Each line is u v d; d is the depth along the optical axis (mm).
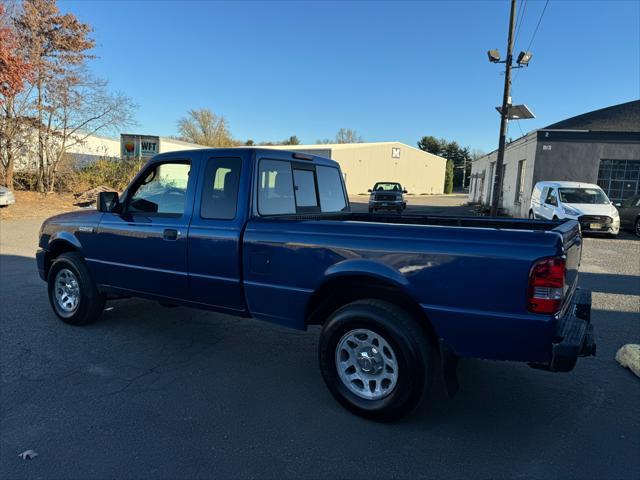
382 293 3445
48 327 5164
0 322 5305
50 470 2658
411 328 3100
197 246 4031
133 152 26047
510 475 2686
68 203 20344
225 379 3934
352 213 5117
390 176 55531
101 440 2973
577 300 3537
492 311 2859
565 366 2754
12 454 2803
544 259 2738
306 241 3461
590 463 2803
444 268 2973
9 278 7504
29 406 3395
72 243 5090
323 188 4945
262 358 4414
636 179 18594
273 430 3139
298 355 4512
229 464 2752
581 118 23594
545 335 2754
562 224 3590
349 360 3387
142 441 2973
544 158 19250
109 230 4730
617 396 3713
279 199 4211
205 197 4074
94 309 5102
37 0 20406
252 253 3723
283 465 2754
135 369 4094
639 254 11344
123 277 4691
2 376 3896
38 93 21156
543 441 3049
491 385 3900
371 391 3311
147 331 5098
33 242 11523
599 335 5180
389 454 2883
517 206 22125
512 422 3293
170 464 2740
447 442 3025
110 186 24734
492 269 2844
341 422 3260
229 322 5484
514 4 14992
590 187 15266
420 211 27047
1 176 21188
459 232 2986
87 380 3850
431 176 66688
